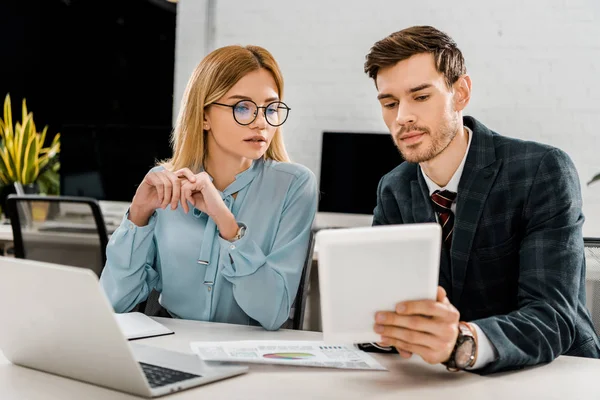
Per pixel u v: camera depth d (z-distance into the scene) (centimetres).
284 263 161
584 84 361
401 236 105
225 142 165
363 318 111
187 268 166
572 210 140
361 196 365
